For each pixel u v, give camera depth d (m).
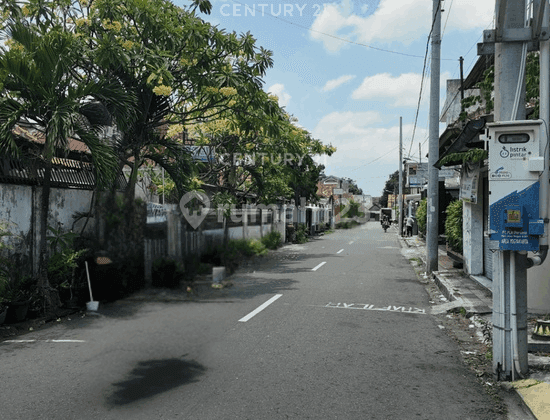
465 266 12.66
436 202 13.77
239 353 5.60
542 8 4.71
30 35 7.90
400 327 7.25
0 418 3.82
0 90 7.39
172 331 4.36
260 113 12.57
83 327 6.51
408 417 3.93
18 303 7.30
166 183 12.73
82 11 10.68
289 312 8.15
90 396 4.23
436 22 13.41
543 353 5.48
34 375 4.84
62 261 8.14
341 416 3.91
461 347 6.18
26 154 8.80
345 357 5.59
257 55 11.52
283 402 4.18
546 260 7.33
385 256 19.73
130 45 9.55
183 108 13.73
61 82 7.97
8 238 8.37
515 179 4.76
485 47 5.23
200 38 10.33
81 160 10.60
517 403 4.31
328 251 22.41
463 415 4.00
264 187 19.22
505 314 4.88
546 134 4.78
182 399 4.18
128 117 8.79
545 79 4.82
